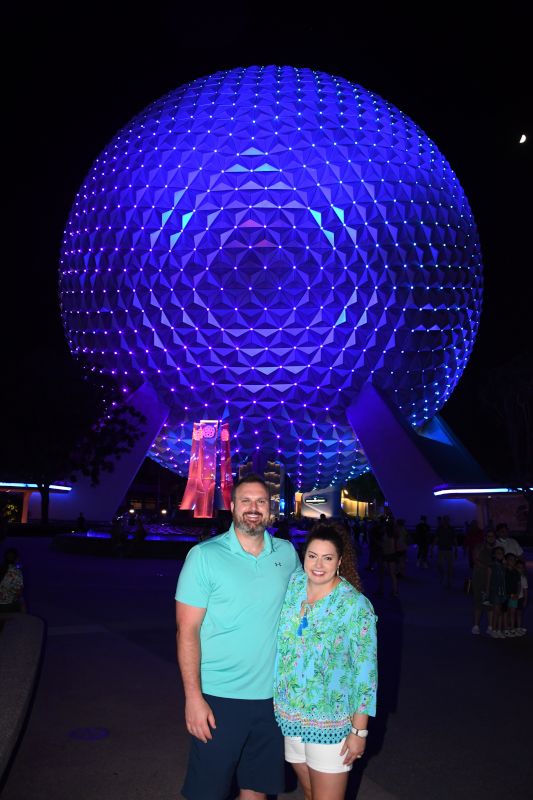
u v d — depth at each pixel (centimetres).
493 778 643
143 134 4747
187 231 4353
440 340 4834
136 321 4625
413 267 4550
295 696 468
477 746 725
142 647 1177
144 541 3194
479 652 1206
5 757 574
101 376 5019
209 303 4409
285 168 4325
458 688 957
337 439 5025
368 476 8412
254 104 4531
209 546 491
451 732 768
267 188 4300
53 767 652
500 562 1359
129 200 4541
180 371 4681
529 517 4947
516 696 916
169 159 4472
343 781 464
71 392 4866
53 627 1362
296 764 489
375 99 4953
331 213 4322
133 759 673
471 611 1730
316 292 4362
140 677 977
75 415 4850
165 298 4469
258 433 4903
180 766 657
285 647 479
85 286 4806
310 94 4653
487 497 4762
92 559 3075
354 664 465
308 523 4816
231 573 481
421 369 4841
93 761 667
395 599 1983
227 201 4312
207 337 4500
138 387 4956
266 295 4359
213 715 468
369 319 4503
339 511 6950
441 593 2145
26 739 723
